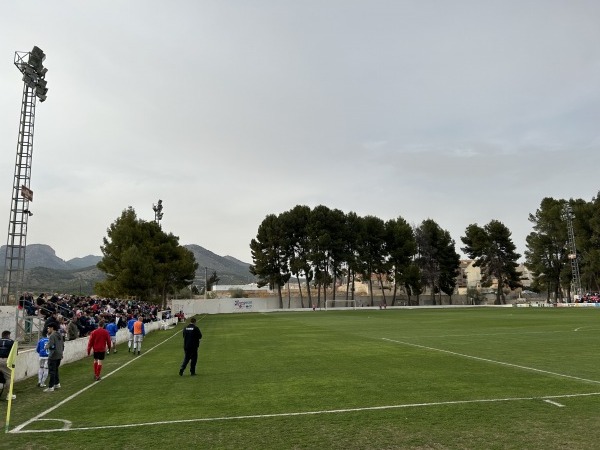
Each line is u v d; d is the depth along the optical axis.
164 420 9.48
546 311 65.00
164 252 69.38
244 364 17.91
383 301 104.69
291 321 52.25
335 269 103.38
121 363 19.92
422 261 110.00
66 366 19.14
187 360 15.61
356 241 102.69
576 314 54.00
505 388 11.91
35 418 9.95
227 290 148.50
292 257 100.94
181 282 78.69
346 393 11.73
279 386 13.02
